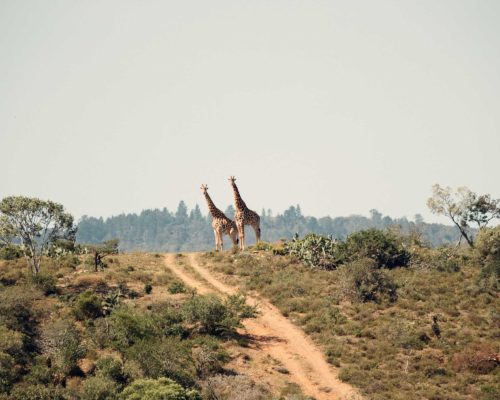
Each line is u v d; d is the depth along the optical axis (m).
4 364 146.50
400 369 170.62
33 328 170.62
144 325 168.62
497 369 169.62
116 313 170.50
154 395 136.00
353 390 161.00
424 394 158.75
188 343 168.50
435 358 175.12
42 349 161.00
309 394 157.62
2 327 162.12
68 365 152.25
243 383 154.25
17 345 154.75
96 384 141.75
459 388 162.38
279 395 154.50
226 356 165.88
